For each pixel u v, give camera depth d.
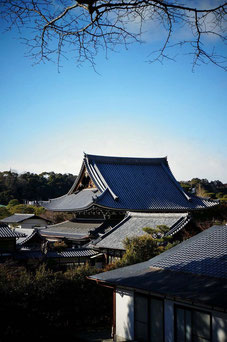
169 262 18.36
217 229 20.28
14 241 36.38
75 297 22.39
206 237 19.81
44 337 20.86
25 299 20.62
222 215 53.16
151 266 18.81
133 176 54.03
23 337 20.34
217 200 51.06
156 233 29.53
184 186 88.94
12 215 73.38
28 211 84.56
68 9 7.17
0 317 19.81
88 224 46.84
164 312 15.84
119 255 32.91
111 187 49.66
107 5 7.05
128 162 56.09
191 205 50.97
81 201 50.06
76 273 23.17
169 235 29.61
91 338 20.38
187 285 14.99
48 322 21.44
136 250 26.53
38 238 40.94
